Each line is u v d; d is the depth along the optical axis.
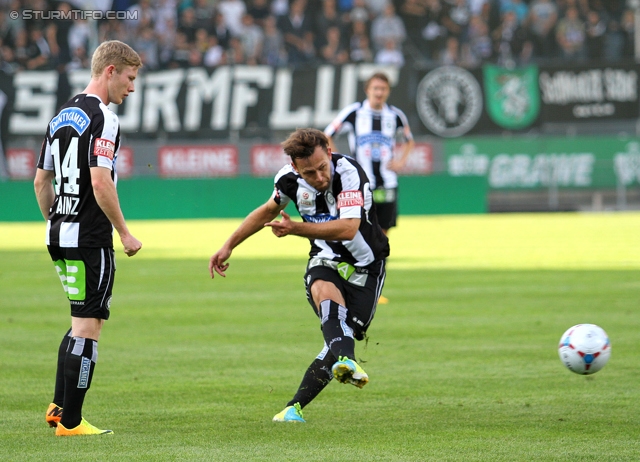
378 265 17.30
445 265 46.31
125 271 45.09
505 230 71.75
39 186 16.61
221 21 101.94
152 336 26.64
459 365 22.08
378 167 38.34
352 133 38.47
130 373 21.45
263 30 102.00
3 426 16.47
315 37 103.12
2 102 93.69
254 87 95.62
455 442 14.95
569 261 48.00
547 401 18.20
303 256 53.69
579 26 103.62
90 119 15.66
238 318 29.97
